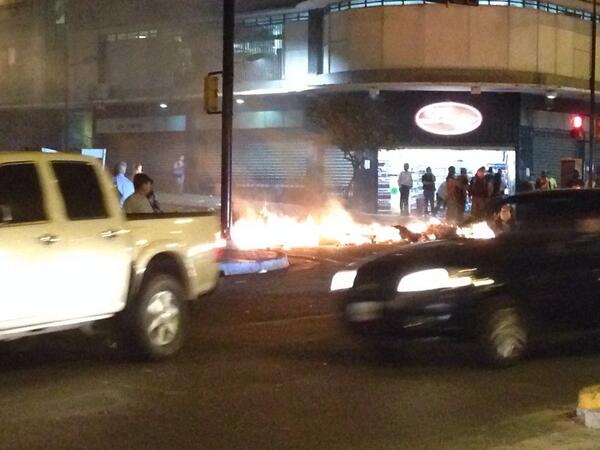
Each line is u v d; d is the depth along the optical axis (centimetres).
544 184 3003
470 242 984
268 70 3972
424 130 3697
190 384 879
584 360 1002
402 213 3494
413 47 3509
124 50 4528
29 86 4966
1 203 813
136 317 949
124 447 673
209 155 4275
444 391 856
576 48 3800
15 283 808
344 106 3656
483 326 927
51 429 718
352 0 3622
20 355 1020
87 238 880
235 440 694
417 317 923
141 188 1305
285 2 3791
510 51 3547
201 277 1046
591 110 3083
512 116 3719
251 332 1173
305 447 677
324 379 906
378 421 750
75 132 4812
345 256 2170
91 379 896
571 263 982
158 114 4462
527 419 748
